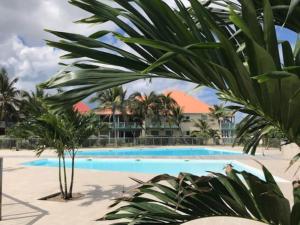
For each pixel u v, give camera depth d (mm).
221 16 2232
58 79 1786
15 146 38688
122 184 12953
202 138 51656
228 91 1743
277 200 1908
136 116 59250
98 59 1792
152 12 1676
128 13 1779
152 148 42750
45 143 10625
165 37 1689
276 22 1917
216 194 2076
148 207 2178
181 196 2096
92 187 12422
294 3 1422
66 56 1868
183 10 1756
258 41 1528
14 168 18500
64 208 9289
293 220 1915
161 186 2189
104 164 24719
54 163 24297
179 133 63281
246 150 2910
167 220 2123
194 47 1493
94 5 1818
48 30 1813
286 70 1466
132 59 1820
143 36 1745
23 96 56969
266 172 2111
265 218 1991
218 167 21422
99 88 1778
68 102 1785
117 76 1796
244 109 2369
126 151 38344
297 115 1591
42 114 10008
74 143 10750
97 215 8508
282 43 1670
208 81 1743
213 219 7055
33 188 12297
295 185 1942
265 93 1590
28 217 8180
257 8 1943
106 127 11695
